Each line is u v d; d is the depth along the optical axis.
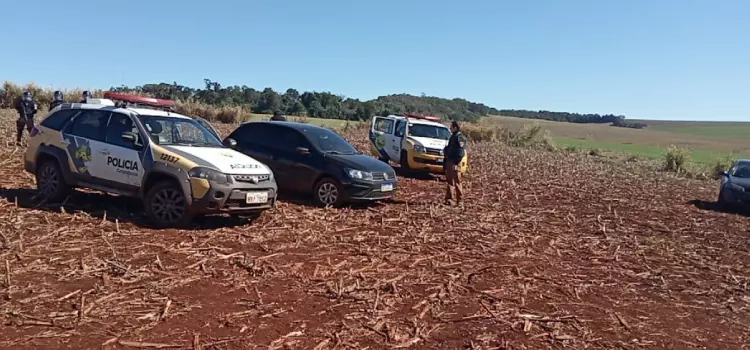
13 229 7.39
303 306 5.68
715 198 18.67
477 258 8.11
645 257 9.02
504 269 7.64
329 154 11.50
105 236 7.46
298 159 11.51
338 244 8.19
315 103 56.78
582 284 7.26
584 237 10.19
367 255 7.74
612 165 30.98
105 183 8.84
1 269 6.00
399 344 4.96
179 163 8.25
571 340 5.38
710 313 6.52
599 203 14.98
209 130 9.88
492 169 22.30
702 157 44.50
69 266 6.25
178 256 6.92
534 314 6.00
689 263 8.86
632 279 7.70
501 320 5.73
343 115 57.16
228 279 6.29
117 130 8.93
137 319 5.02
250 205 8.55
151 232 7.90
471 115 72.62
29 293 5.41
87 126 9.22
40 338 4.51
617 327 5.84
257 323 5.15
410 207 11.84
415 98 74.69
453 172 12.40
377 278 6.78
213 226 8.58
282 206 10.65
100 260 6.48
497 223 10.77
